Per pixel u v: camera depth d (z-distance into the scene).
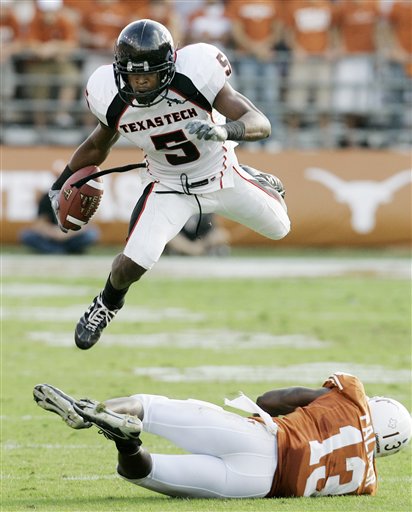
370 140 54.28
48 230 49.09
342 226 51.09
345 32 52.00
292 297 37.69
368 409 14.84
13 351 27.45
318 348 28.11
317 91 52.75
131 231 16.86
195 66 16.16
